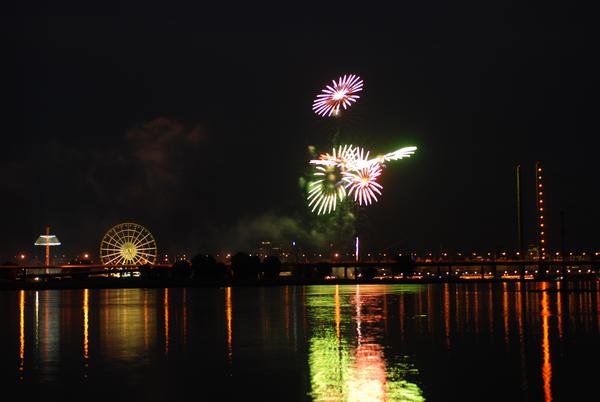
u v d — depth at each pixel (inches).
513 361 3257.9
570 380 2815.0
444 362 3250.5
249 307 6929.1
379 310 6304.1
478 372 2992.1
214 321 5344.5
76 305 7608.3
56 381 2903.5
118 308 7003.0
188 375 2997.0
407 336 4227.4
